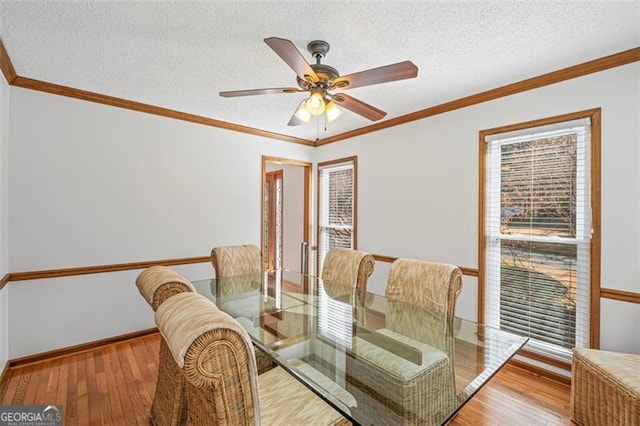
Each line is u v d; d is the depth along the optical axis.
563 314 2.31
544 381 2.32
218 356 0.86
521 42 1.92
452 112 2.96
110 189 2.95
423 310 2.03
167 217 3.30
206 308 1.00
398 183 3.47
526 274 2.51
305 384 1.34
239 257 3.16
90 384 2.25
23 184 2.52
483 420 1.90
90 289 2.84
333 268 2.84
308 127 3.90
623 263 2.03
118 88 2.70
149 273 1.70
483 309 2.71
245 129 3.90
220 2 1.58
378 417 1.15
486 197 2.72
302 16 1.69
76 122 2.76
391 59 2.14
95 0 1.57
